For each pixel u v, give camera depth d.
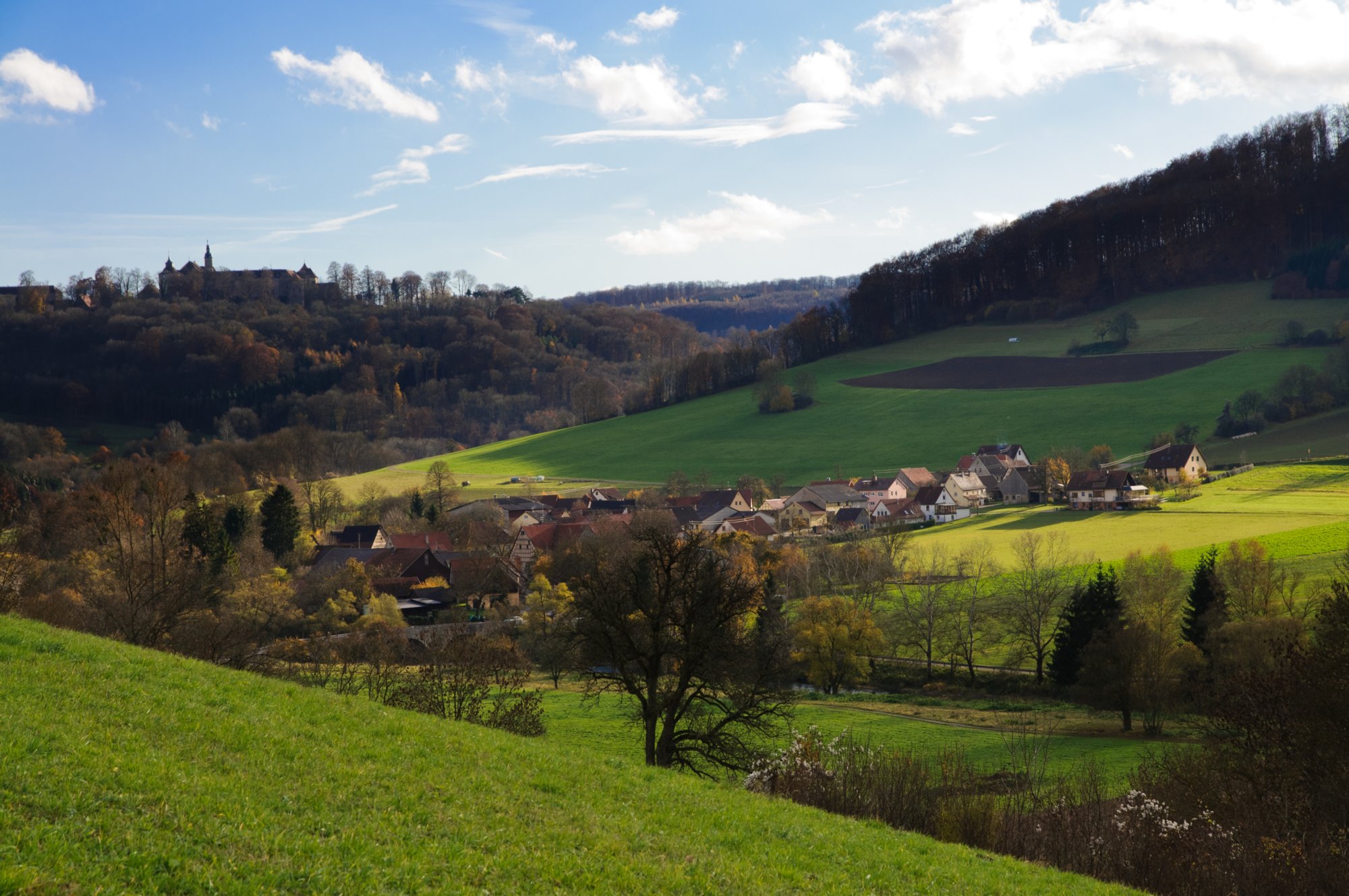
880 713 74.25
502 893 15.52
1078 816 31.59
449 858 16.42
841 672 85.81
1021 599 93.00
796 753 34.03
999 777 41.56
